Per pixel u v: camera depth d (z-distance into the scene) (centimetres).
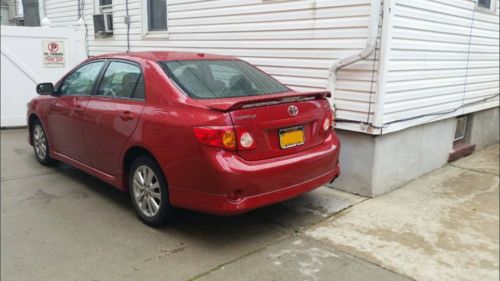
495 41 696
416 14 485
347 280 326
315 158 391
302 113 385
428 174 589
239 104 342
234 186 340
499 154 710
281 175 364
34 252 367
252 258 355
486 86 704
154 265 345
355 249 373
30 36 822
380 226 418
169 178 371
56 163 606
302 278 328
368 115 467
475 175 588
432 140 586
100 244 380
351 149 496
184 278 327
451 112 609
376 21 438
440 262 356
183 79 395
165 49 734
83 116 473
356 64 469
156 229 407
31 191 504
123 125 414
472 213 456
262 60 571
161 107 381
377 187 494
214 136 337
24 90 833
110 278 328
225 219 429
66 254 364
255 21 570
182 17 684
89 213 444
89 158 482
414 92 515
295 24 522
